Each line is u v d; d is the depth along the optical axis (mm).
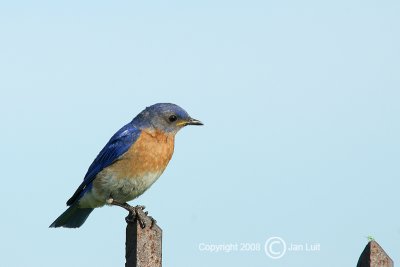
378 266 8977
